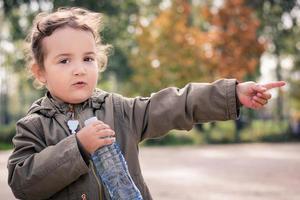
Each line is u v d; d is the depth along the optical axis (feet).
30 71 8.45
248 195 26.55
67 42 7.71
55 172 7.11
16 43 107.04
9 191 27.09
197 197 25.93
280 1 104.53
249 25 89.04
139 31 90.17
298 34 109.60
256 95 7.84
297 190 28.02
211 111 7.98
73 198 7.51
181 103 8.05
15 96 178.50
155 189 28.89
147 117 8.18
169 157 52.70
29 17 99.86
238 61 88.43
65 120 7.87
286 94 110.63
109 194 7.57
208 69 88.48
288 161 46.39
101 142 7.05
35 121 7.82
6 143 90.07
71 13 8.28
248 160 48.19
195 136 89.45
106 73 112.37
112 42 103.71
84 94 7.78
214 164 44.32
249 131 97.45
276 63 114.93
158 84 89.61
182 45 88.22
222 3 90.02
